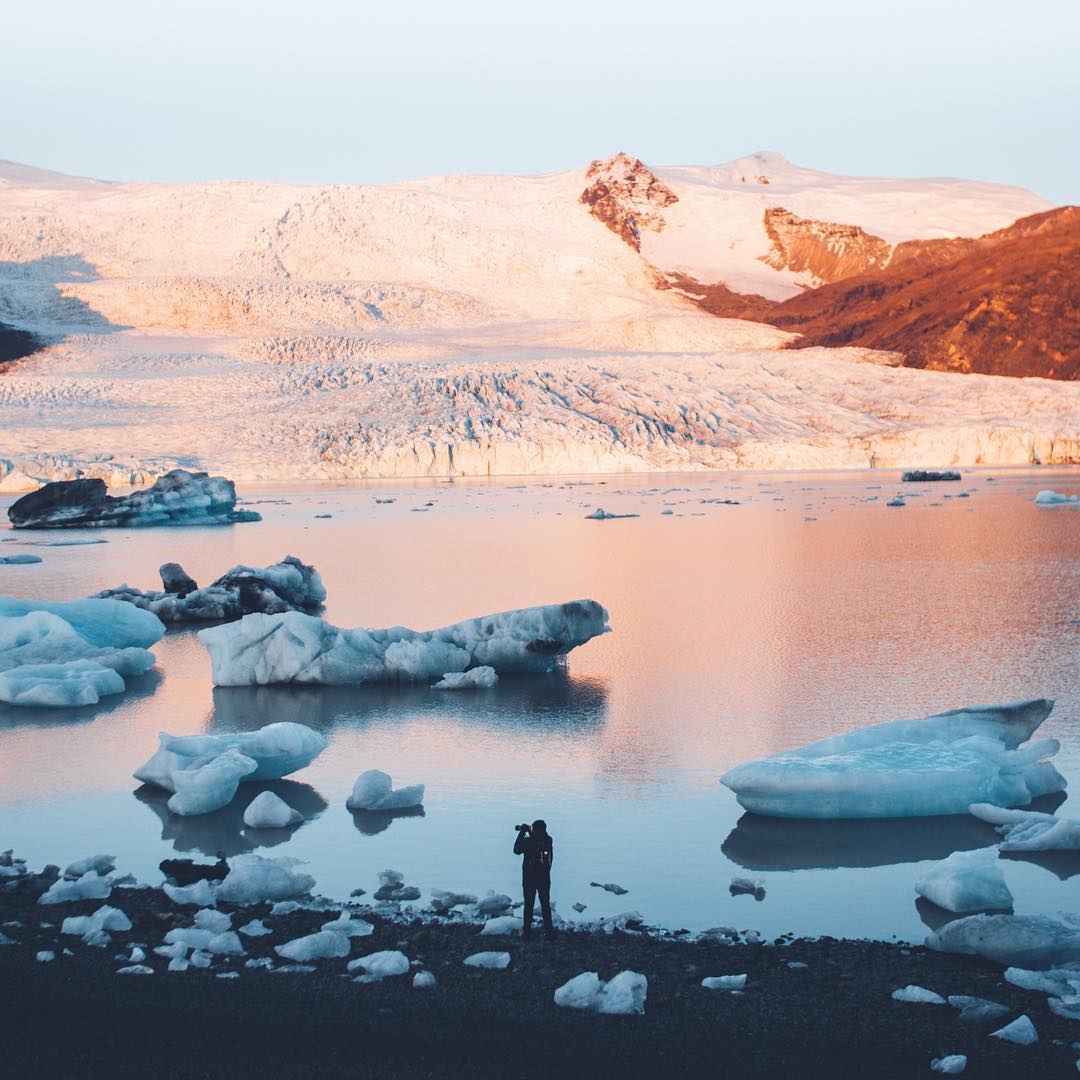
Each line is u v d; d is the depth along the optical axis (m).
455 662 24.34
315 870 13.58
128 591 33.44
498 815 15.56
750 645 27.05
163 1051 8.51
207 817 15.70
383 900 12.52
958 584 36.28
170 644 28.97
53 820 15.59
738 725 19.92
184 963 10.22
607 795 16.36
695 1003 9.52
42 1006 9.34
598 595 35.41
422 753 18.64
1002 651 25.50
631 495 83.94
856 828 14.92
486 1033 8.89
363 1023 9.04
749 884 12.94
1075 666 23.77
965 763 15.57
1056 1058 8.53
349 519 67.31
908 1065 8.44
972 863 12.65
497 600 34.41
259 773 17.39
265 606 32.16
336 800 16.36
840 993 9.78
